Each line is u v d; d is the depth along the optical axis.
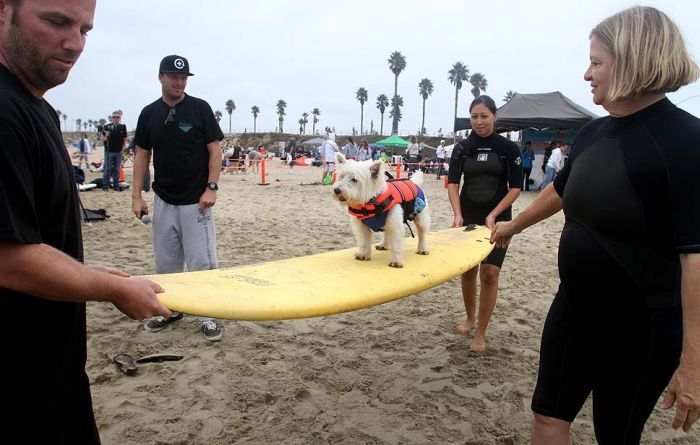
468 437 3.04
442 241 4.04
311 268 3.16
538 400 2.09
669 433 3.17
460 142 4.59
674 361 1.75
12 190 1.29
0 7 1.43
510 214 4.22
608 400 1.91
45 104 1.66
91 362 3.71
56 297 1.38
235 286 2.39
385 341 4.41
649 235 1.73
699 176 1.59
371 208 3.21
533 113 17.88
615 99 1.74
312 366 3.86
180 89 4.07
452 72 91.69
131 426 2.95
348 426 3.10
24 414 1.50
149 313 1.59
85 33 1.59
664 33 1.66
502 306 5.44
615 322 1.85
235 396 3.35
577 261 1.93
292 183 19.25
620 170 1.78
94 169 24.16
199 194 4.23
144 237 7.97
